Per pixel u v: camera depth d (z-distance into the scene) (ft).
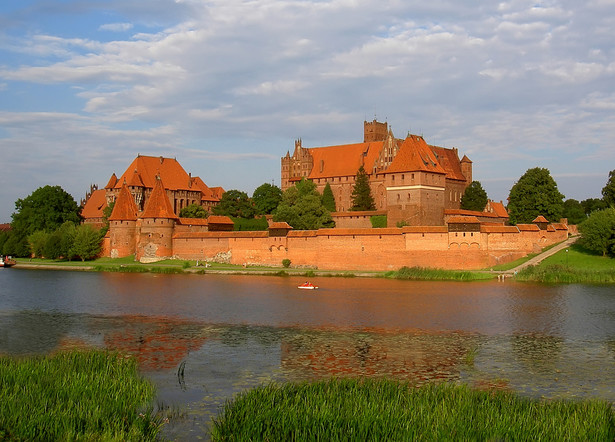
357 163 626.23
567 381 134.72
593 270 331.36
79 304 255.29
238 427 102.53
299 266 408.67
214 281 347.36
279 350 164.25
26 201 588.91
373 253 382.22
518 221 482.28
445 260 363.76
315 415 105.50
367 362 150.82
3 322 211.41
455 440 98.58
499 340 176.96
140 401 118.11
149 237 464.65
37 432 102.42
